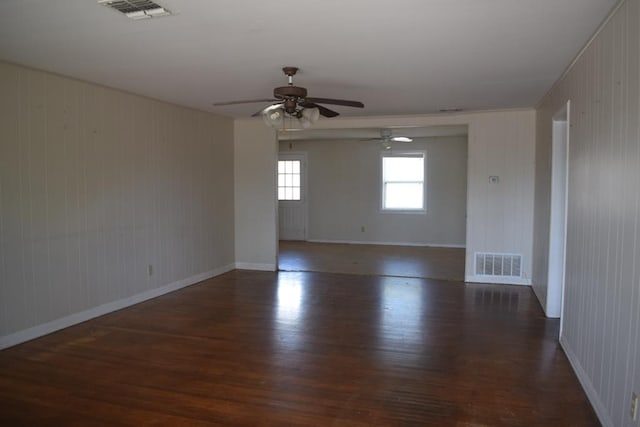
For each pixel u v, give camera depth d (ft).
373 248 30.99
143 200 17.46
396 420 8.87
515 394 9.93
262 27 9.46
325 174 33.65
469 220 21.03
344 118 22.52
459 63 12.30
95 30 9.64
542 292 16.99
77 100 14.53
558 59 11.76
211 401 9.62
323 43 10.58
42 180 13.43
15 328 12.80
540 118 18.43
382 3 8.18
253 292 19.04
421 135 30.22
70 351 12.39
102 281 15.67
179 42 10.51
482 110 20.04
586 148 10.44
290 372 11.07
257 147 23.45
